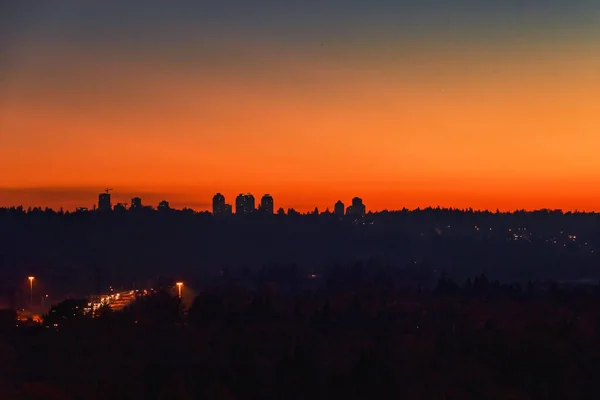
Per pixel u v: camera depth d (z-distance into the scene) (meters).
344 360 159.00
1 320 195.88
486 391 146.12
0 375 144.50
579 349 166.00
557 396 148.00
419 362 158.62
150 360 156.75
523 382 151.75
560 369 154.50
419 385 145.50
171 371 147.38
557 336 171.38
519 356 159.38
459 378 150.88
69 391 138.38
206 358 159.25
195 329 183.25
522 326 179.50
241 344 167.62
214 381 142.00
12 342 166.00
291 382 142.50
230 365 153.00
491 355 162.38
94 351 161.38
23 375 147.12
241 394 139.75
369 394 139.12
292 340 175.50
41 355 159.12
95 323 182.75
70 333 171.62
